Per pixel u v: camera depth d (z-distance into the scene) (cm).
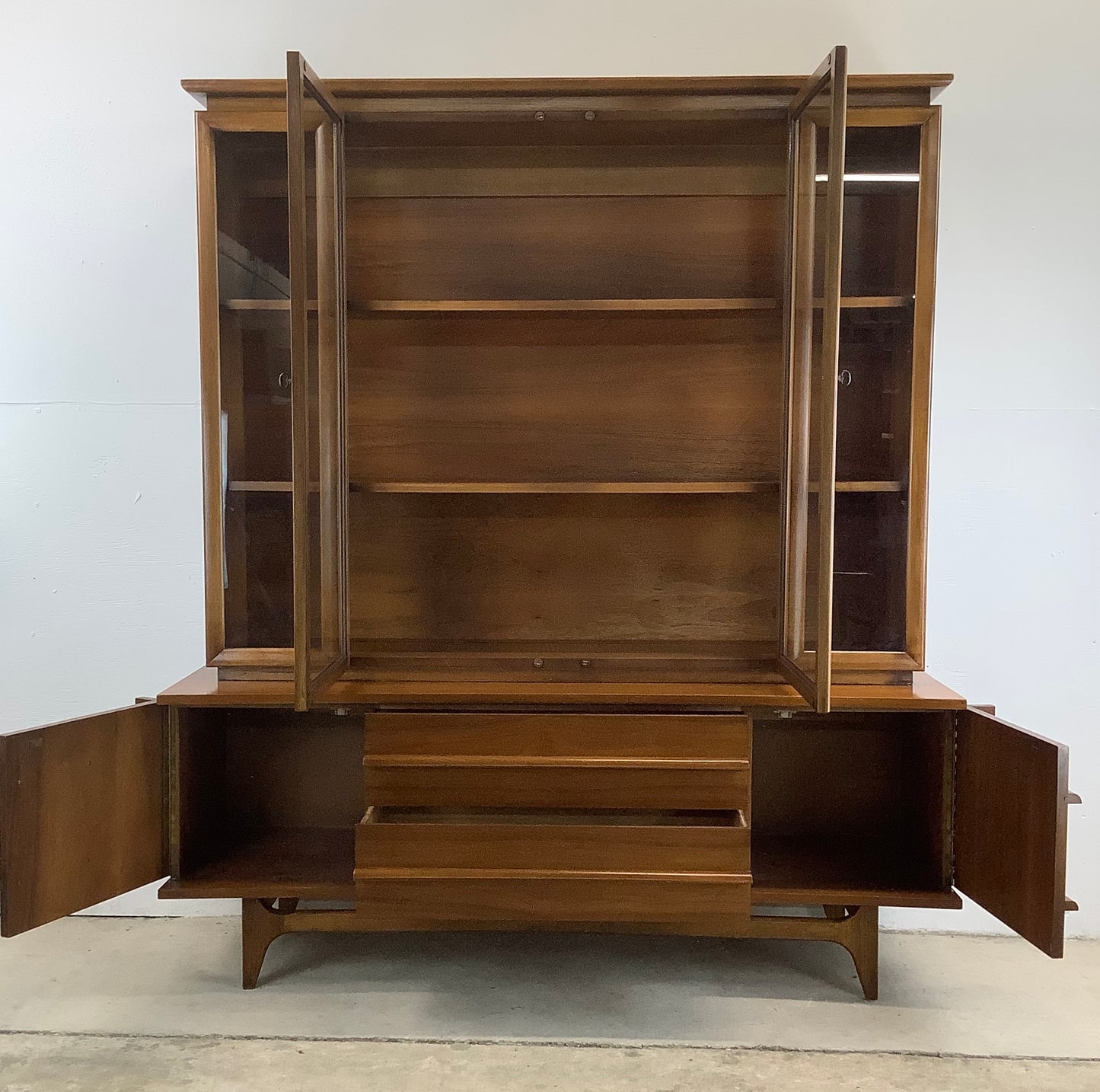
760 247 189
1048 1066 166
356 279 191
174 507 218
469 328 192
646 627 195
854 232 176
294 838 207
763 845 204
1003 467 212
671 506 193
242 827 212
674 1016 182
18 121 211
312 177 163
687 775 171
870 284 176
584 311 182
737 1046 172
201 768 194
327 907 221
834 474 151
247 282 178
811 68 209
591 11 209
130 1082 160
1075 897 218
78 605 220
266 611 183
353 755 212
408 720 172
